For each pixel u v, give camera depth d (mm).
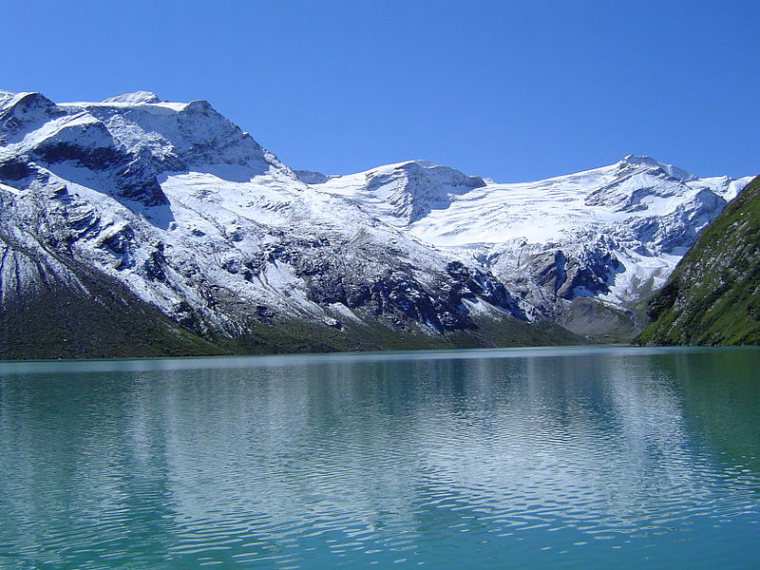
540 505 64188
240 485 72000
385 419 108625
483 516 61750
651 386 142875
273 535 58438
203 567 52594
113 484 73000
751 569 50469
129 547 56438
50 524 61656
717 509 61969
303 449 87375
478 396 136125
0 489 71688
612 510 62312
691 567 51000
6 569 52688
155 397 141625
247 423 106812
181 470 78062
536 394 137000
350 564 52750
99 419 112125
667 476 71875
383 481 72625
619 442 87562
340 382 173250
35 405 129375
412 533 58312
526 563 52250
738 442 85875
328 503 66000
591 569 50906
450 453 83688
